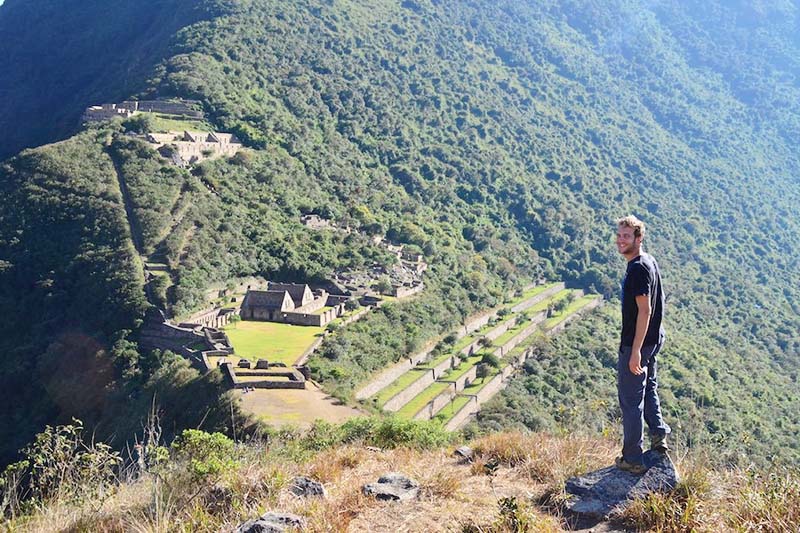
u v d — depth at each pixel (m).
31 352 57.84
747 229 147.75
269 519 9.12
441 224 110.56
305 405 41.03
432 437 16.41
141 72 126.69
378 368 56.44
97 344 55.50
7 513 10.88
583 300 100.75
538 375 67.94
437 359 64.31
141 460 11.84
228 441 11.92
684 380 65.38
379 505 9.91
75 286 62.72
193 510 9.83
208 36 135.50
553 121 172.38
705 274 118.50
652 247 120.75
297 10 160.00
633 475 9.56
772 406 69.62
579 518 9.11
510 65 198.50
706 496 9.10
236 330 57.28
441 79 165.62
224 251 70.94
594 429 13.60
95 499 10.83
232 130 104.44
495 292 90.88
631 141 179.75
